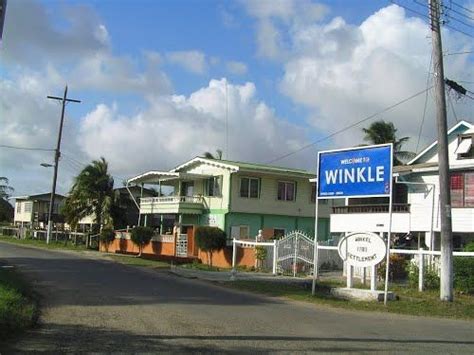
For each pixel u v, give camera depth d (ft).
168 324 36.06
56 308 41.60
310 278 77.05
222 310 44.04
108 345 29.09
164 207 141.18
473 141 88.43
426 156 95.50
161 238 129.39
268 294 59.21
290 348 29.76
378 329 38.19
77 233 166.09
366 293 54.65
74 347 28.37
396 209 94.99
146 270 83.15
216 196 133.39
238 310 44.55
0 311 33.91
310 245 92.48
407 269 71.87
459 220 88.38
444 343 33.68
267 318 40.68
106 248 146.72
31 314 35.91
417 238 95.45
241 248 99.96
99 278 66.23
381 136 177.88
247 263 98.12
